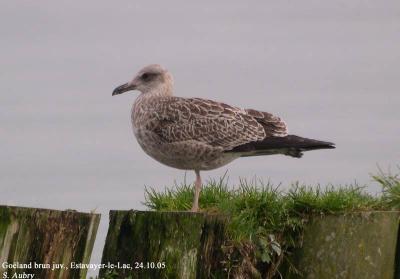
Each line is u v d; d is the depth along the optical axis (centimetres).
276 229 1288
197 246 1153
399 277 1162
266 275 1274
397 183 1338
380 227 1175
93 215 1081
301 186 1353
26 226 1049
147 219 1158
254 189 1353
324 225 1252
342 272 1211
